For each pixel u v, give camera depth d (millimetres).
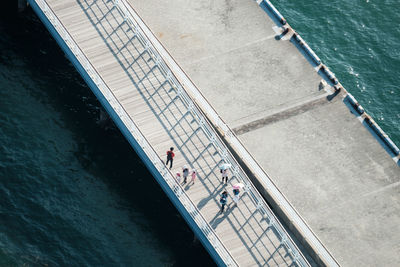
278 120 68750
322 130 68438
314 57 72562
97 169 67062
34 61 73250
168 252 62938
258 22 75250
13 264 61312
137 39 69000
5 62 72812
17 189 65125
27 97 70688
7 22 75938
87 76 66000
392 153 67562
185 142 63406
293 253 58156
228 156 62500
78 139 68688
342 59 76875
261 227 59375
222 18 75375
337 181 65688
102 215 64500
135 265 62094
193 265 62344
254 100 69875
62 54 74188
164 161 62219
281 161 66438
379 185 65625
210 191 60969
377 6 80688
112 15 70312
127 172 67125
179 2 76250
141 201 65562
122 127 63812
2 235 62625
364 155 67250
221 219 59594
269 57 72750
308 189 65062
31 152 67375
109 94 64625
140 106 65000
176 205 60688
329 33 78750
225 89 70375
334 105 70000
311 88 70875
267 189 63594
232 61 72312
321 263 60469
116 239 63281
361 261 61812
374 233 63156
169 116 64688
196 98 68500
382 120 73312
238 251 58062
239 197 60844
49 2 70562
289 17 79750
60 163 67000
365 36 78562
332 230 63062
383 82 75625
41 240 62719
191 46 73062
